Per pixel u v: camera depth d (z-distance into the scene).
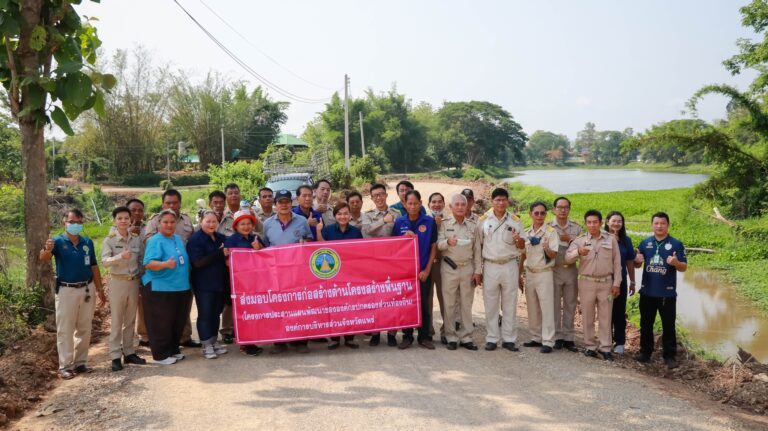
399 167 80.44
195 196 39.00
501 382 6.43
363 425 5.27
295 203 16.08
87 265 6.89
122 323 7.13
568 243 8.05
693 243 20.59
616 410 5.72
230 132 61.31
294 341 7.84
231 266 7.42
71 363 6.78
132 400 5.97
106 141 54.44
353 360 7.21
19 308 8.11
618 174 120.94
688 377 7.12
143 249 7.46
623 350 8.09
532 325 8.00
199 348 8.02
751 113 20.22
